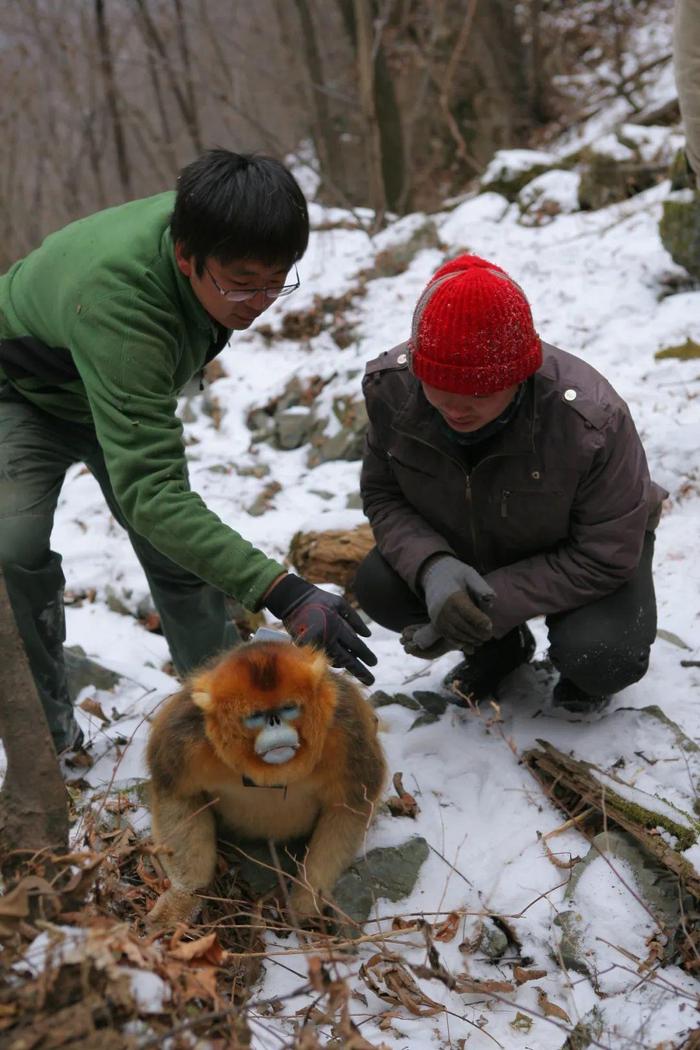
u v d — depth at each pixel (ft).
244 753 8.63
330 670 9.91
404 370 10.55
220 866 10.18
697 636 13.15
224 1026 6.98
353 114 42.55
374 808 9.87
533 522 10.72
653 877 9.89
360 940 9.02
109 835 10.28
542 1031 8.84
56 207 39.70
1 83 38.09
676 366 19.58
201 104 41.88
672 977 9.16
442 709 12.50
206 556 9.38
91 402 9.64
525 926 9.69
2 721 7.78
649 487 10.85
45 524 10.83
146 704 13.41
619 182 28.81
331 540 15.70
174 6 39.19
